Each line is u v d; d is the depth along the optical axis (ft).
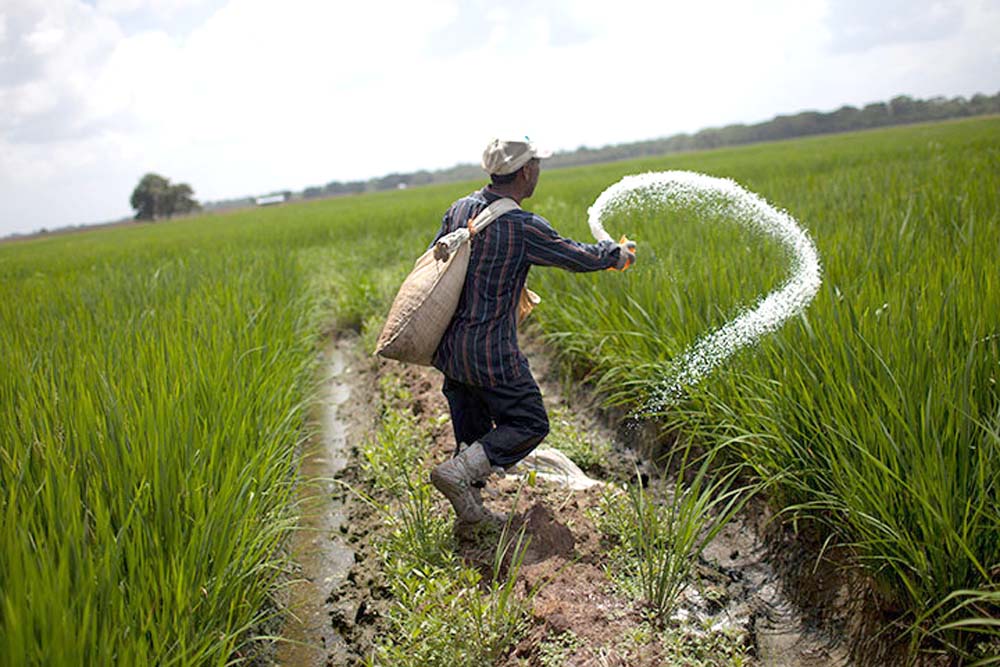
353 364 24.36
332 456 16.60
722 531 11.71
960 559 7.89
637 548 10.37
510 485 12.39
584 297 18.57
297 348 20.56
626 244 10.52
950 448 8.71
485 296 10.06
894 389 9.62
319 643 9.98
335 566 11.80
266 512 11.00
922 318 11.06
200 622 8.17
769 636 9.47
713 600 9.79
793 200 29.07
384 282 30.91
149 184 316.40
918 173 35.60
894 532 8.34
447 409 16.38
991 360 9.68
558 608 9.06
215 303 20.77
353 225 62.18
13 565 6.70
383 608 10.26
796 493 10.64
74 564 7.41
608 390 16.19
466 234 9.85
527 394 10.49
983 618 7.35
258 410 13.07
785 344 11.87
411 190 243.40
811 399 10.42
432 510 11.91
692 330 13.97
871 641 8.89
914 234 17.16
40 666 6.21
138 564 8.07
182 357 13.44
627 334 15.43
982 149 52.29
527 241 9.91
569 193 62.54
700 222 22.03
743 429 11.48
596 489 12.26
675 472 13.66
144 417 10.43
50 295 26.14
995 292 11.19
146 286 26.03
